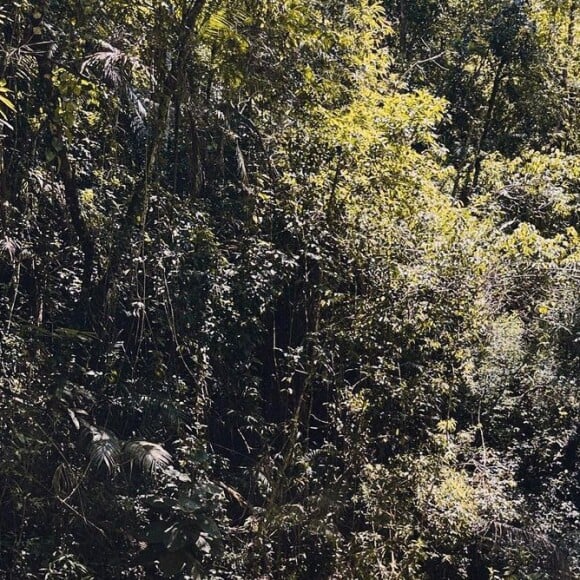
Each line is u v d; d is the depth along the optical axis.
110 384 7.54
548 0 16.30
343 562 7.67
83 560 6.83
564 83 15.94
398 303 8.01
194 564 6.86
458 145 15.84
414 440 8.14
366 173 8.25
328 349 8.17
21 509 6.69
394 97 8.27
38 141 7.53
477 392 9.12
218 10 7.25
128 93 6.99
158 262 7.63
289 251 8.31
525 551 8.09
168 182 8.62
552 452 9.60
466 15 16.17
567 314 8.98
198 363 7.81
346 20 9.05
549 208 9.95
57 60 7.23
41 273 7.69
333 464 8.16
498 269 8.09
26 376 6.99
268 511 7.65
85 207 7.99
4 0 6.89
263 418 8.30
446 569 8.16
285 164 8.70
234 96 8.20
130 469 7.34
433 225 8.20
